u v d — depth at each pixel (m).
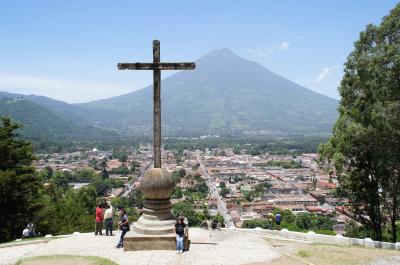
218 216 94.19
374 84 29.73
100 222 27.08
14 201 39.66
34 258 20.62
